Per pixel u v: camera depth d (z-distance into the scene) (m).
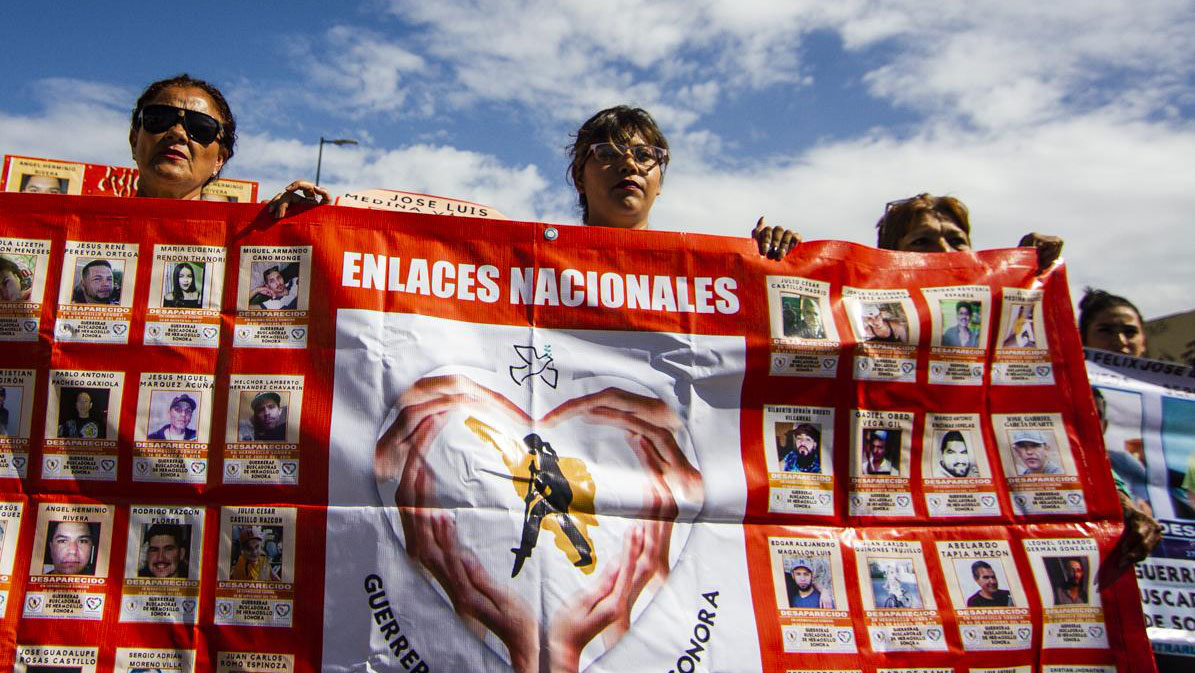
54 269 2.73
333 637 2.51
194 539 2.57
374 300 2.81
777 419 2.95
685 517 2.79
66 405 2.64
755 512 2.84
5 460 2.58
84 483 2.59
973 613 2.82
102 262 2.76
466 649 2.54
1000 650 2.79
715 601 2.71
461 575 2.59
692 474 2.84
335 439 2.67
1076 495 2.98
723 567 2.76
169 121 3.09
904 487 2.95
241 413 2.68
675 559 2.74
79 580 2.51
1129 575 2.91
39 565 2.51
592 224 3.52
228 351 2.73
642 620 2.66
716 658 2.65
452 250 2.92
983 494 2.96
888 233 3.96
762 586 2.76
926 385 3.05
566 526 2.69
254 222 2.85
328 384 2.72
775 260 3.09
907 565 2.85
